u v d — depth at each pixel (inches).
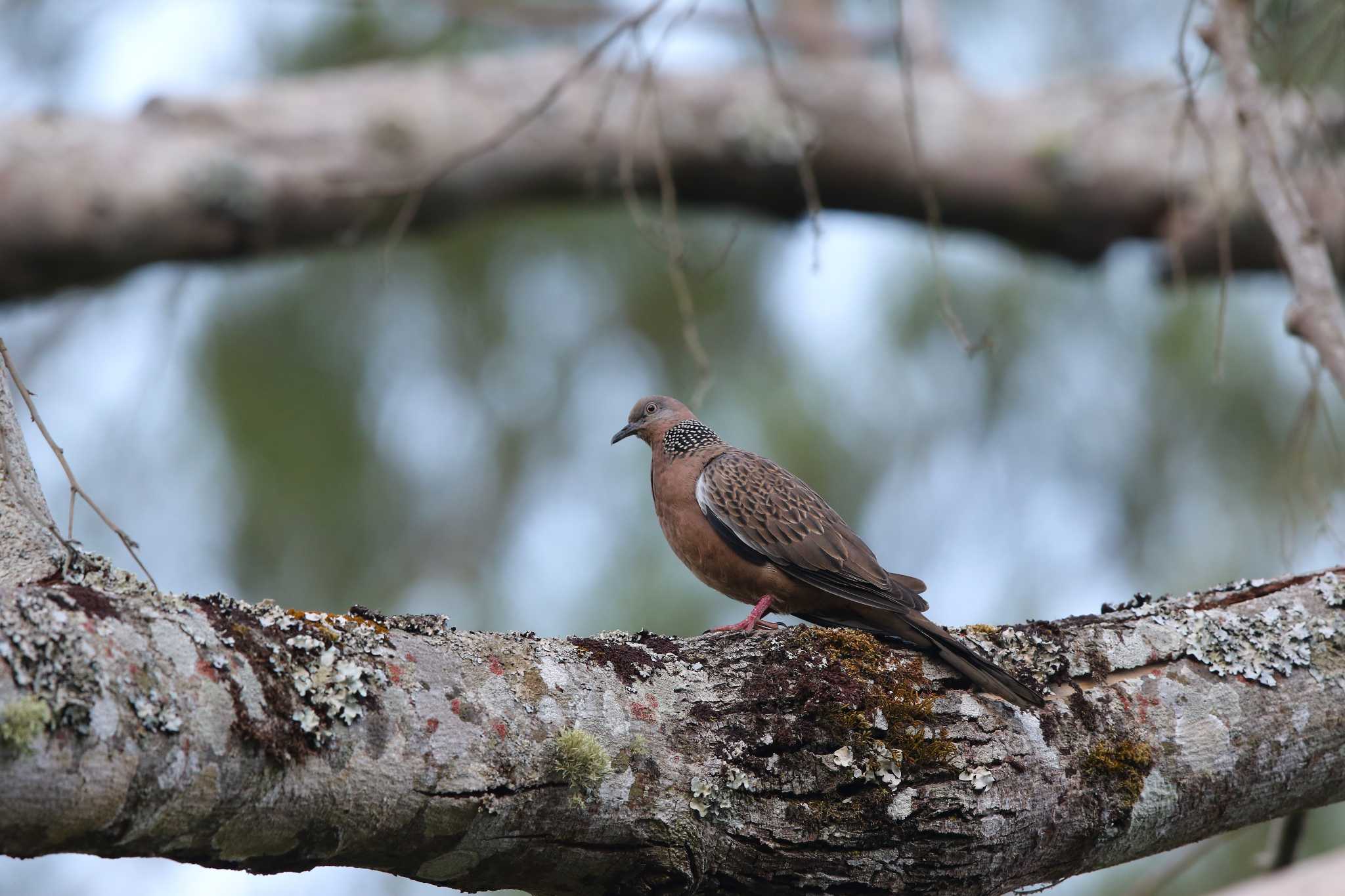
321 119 489.7
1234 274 543.8
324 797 180.4
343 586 533.0
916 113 531.2
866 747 214.4
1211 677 242.7
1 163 447.5
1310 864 293.9
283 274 540.1
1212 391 536.7
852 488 530.0
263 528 524.1
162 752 165.8
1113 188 530.6
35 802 157.1
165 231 467.5
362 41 566.6
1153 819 230.8
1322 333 288.4
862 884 212.4
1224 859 464.4
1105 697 236.2
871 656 226.7
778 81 320.2
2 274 461.4
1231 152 521.3
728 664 220.4
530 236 554.3
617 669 213.8
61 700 158.7
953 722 221.1
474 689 198.1
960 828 214.7
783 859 209.0
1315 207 482.3
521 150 510.3
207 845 176.6
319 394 532.4
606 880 208.4
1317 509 305.7
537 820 196.9
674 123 517.7
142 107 478.0
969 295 546.9
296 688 181.6
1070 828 223.9
